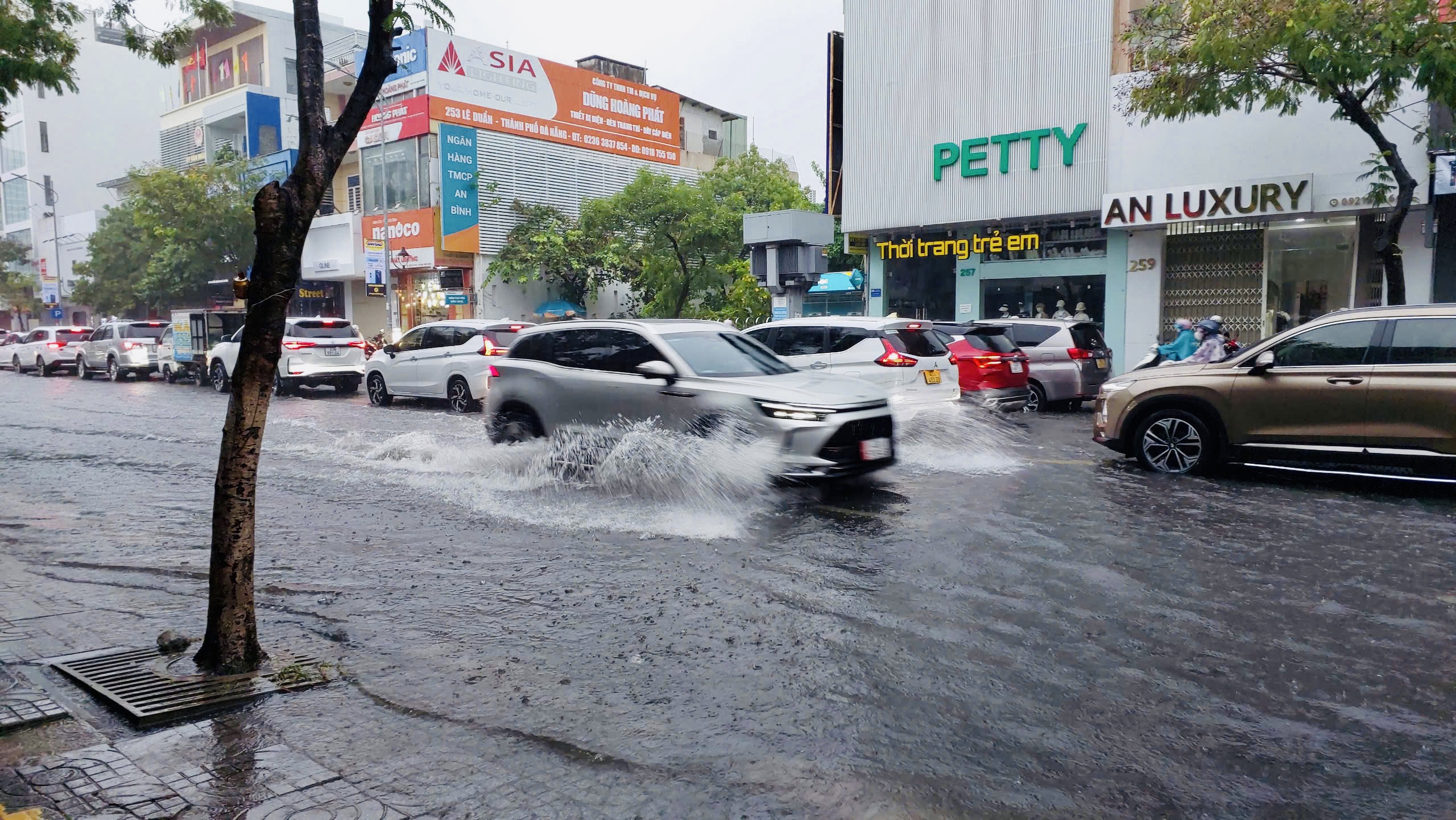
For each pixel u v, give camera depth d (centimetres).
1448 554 614
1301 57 1228
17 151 5656
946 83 2133
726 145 4703
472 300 3256
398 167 3241
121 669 418
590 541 666
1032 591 537
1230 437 887
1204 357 1465
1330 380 833
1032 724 365
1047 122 1994
